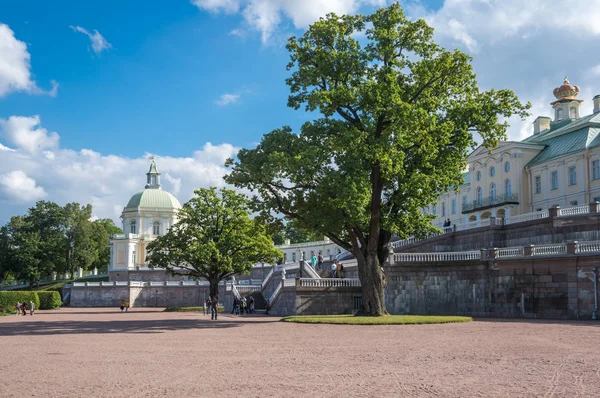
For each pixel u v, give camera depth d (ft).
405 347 66.59
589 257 125.80
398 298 148.46
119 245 405.80
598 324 105.19
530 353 60.23
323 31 117.91
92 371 51.06
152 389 41.91
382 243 127.54
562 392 39.52
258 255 216.54
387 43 116.67
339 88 112.98
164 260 215.72
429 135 112.16
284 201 123.03
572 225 157.99
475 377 45.62
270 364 53.83
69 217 383.86
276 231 131.54
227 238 214.28
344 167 113.29
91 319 151.53
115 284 298.56
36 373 50.44
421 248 187.32
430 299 149.48
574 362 53.47
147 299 298.56
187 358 59.21
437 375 46.65
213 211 215.51
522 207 230.48
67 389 42.55
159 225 428.97
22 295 229.86
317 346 68.90
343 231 133.59
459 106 121.60
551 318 130.62
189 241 217.56
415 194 117.70
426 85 119.96
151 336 88.48
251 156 118.32
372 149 109.70
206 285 293.84
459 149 119.96
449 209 283.59
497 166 241.76
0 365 55.98
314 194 119.03
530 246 136.26
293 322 116.47
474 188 257.14
